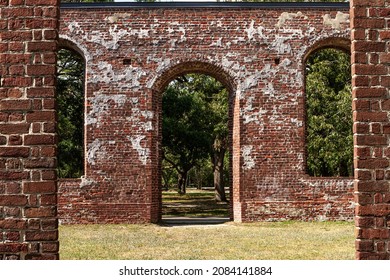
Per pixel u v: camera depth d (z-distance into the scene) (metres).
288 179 13.94
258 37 14.22
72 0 24.22
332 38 14.37
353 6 4.41
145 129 14.02
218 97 24.62
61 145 21.36
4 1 4.35
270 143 14.00
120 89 14.07
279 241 10.55
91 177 13.87
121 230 12.59
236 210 14.12
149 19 14.21
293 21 14.30
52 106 4.26
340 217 13.93
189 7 14.22
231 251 9.29
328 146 19.05
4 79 4.27
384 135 4.28
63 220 13.71
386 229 4.20
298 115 14.09
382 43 4.37
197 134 23.55
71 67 22.34
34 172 4.21
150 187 13.89
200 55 14.14
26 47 4.30
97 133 13.97
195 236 11.41
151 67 14.13
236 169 14.16
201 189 53.69
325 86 19.80
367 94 4.31
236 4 14.24
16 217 4.18
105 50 14.13
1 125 4.23
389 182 4.23
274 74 14.16
